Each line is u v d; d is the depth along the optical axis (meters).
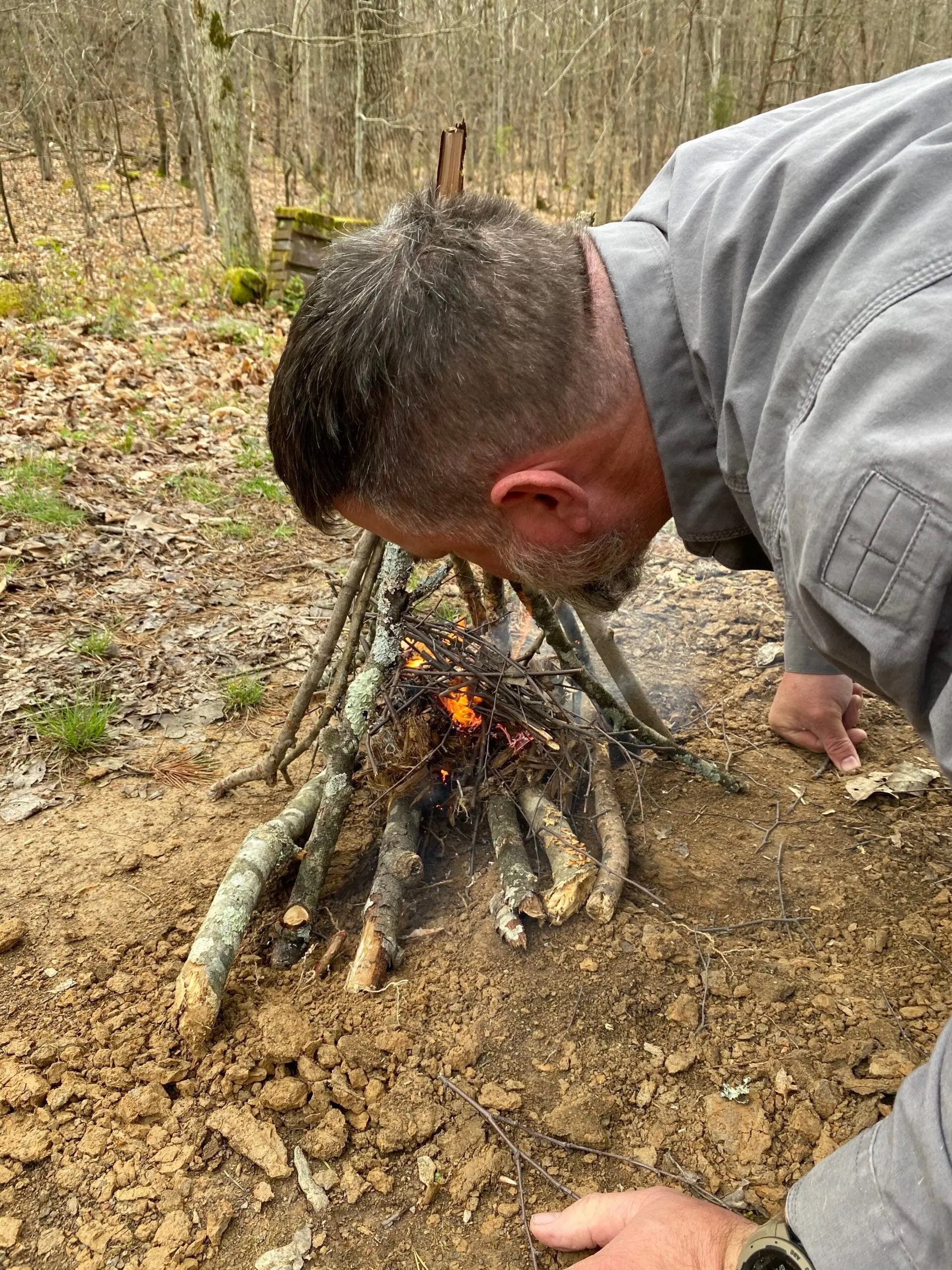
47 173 15.01
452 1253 1.38
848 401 0.85
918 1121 0.84
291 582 3.81
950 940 1.85
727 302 1.03
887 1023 1.68
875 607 0.83
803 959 1.82
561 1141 1.52
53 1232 1.41
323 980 1.79
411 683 2.15
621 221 1.27
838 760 2.39
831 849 2.12
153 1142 1.52
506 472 1.11
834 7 12.06
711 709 2.70
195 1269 1.36
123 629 3.30
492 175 15.59
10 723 2.71
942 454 0.77
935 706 0.82
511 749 2.12
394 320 1.05
